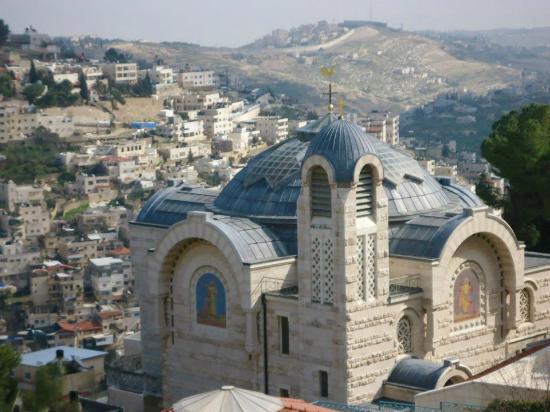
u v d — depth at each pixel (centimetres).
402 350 9688
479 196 13762
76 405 11119
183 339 10481
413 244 9856
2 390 10538
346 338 9175
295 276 9950
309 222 9312
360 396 9306
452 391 7619
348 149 9125
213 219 10062
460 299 10056
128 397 11462
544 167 12812
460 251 10012
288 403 7162
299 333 9512
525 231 12925
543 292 10844
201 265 10250
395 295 9500
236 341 10056
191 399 6956
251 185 10675
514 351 10550
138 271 11675
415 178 10619
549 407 6950
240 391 6944
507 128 13112
